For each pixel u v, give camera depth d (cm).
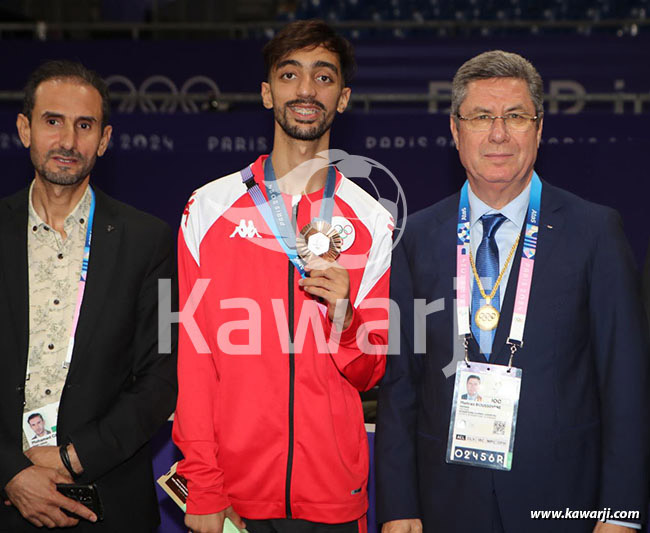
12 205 202
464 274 185
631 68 498
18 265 194
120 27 572
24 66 522
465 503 177
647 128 435
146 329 204
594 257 178
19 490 184
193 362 192
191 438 187
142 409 194
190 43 520
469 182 191
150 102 524
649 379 175
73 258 198
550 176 444
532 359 175
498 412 174
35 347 191
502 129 177
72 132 193
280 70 191
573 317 177
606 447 173
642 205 438
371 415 247
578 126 440
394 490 185
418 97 475
